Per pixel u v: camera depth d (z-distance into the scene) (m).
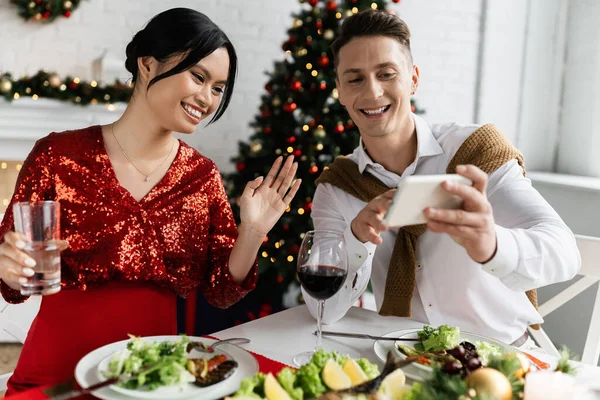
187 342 1.04
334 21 2.73
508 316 1.52
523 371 0.87
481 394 0.75
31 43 3.13
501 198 1.44
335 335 1.23
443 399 0.78
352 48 1.43
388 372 0.86
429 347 1.10
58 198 1.35
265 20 3.51
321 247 1.10
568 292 1.65
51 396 0.89
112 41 3.26
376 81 1.44
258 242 1.33
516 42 3.55
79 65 3.22
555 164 3.60
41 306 1.31
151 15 3.31
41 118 2.93
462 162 1.51
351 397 0.78
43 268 0.97
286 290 2.95
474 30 3.61
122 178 1.37
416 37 3.60
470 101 3.67
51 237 0.97
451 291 1.50
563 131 3.53
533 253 1.13
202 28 1.26
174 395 0.85
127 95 2.99
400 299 1.45
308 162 2.71
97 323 1.30
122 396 0.86
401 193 0.87
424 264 1.51
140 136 1.36
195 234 1.44
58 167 1.35
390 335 1.20
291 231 2.79
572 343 3.02
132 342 0.94
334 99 2.75
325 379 0.85
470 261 1.47
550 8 3.48
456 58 3.63
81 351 1.28
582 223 3.02
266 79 3.57
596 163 3.31
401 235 1.49
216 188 1.49
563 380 0.78
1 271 0.99
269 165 2.79
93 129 1.40
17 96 2.80
